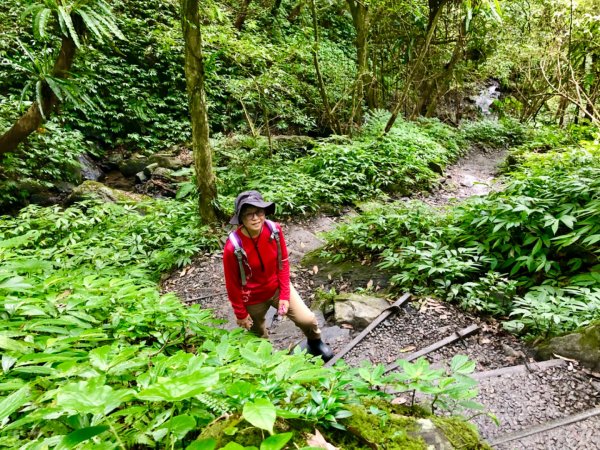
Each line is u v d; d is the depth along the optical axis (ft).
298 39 29.48
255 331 9.89
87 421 3.80
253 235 8.26
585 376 7.45
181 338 7.49
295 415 3.64
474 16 34.22
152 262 16.61
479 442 4.58
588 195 12.49
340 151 26.11
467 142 38.45
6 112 24.09
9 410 3.30
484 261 11.87
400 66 42.68
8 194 24.36
